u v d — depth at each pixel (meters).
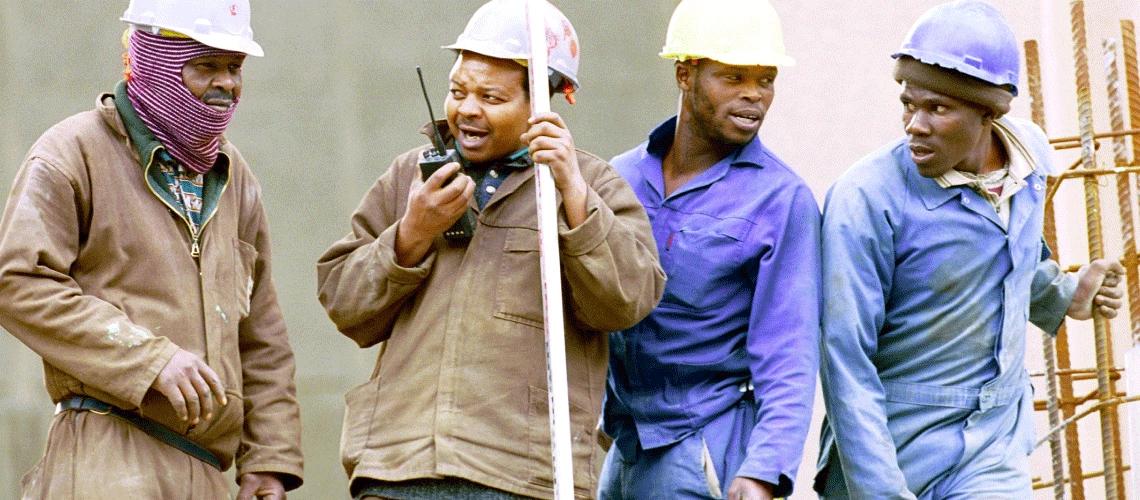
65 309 16.98
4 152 42.22
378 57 42.47
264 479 18.83
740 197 19.27
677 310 19.19
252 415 18.92
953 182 18.80
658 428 19.28
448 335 17.38
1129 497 28.95
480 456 17.02
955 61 18.14
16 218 17.09
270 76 42.19
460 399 17.20
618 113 42.44
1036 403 24.92
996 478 18.89
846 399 18.59
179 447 17.83
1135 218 29.11
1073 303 20.89
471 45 17.53
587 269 16.91
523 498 17.09
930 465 18.92
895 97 32.31
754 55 19.11
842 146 32.78
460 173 17.22
